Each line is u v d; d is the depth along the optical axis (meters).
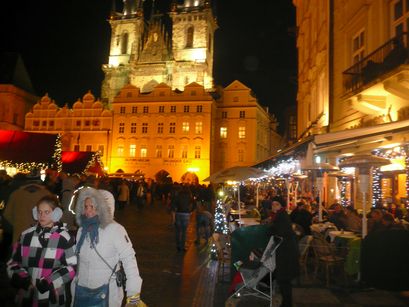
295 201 20.33
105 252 3.88
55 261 4.06
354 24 16.22
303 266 10.14
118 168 65.00
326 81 19.94
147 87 75.31
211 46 80.94
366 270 7.32
